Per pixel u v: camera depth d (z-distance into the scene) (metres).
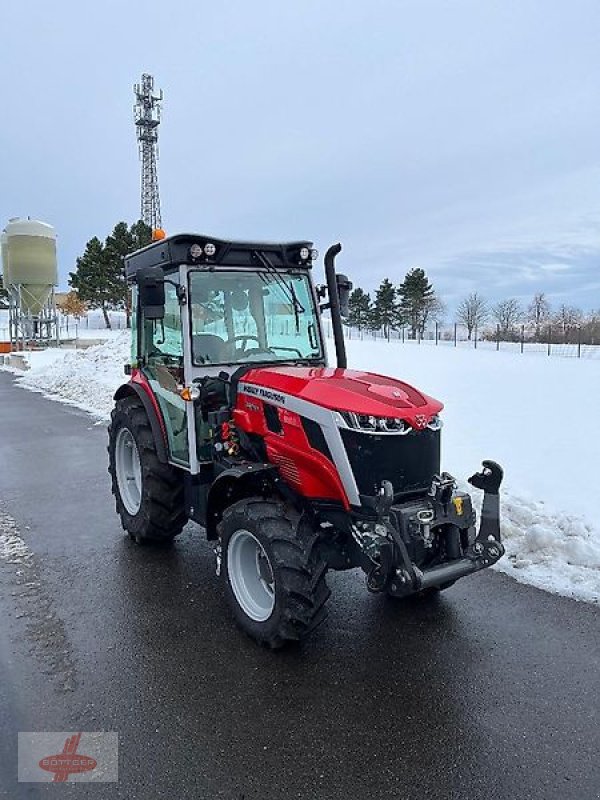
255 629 3.54
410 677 3.24
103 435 9.94
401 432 3.34
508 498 5.59
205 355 4.21
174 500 4.83
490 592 4.16
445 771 2.58
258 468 3.64
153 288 3.87
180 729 2.86
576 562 4.45
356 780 2.54
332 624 3.80
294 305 4.56
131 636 3.69
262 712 2.97
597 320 42.28
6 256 31.23
